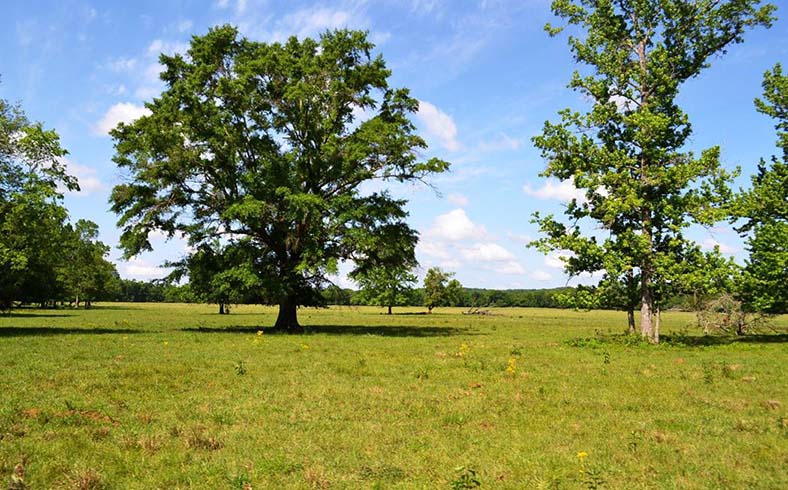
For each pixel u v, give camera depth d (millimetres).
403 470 7777
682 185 28094
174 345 24047
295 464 7906
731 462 8336
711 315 39156
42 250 29031
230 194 32312
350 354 21438
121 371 15664
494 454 8617
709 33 29875
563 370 17812
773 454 8688
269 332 33750
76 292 98188
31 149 27391
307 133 33469
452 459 8312
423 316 79188
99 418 10281
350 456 8383
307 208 29094
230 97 32156
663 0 29516
